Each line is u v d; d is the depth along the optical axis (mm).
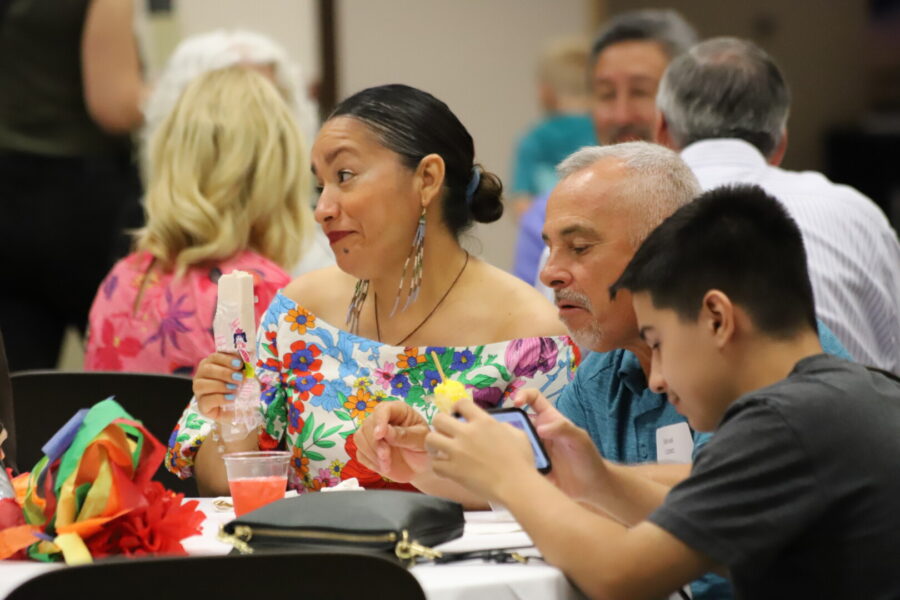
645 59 12188
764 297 5047
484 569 5156
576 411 7035
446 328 7484
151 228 9281
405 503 5523
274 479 6160
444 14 23531
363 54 22953
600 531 4910
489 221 7590
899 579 4812
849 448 4809
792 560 4918
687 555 4766
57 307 13242
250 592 4480
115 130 12938
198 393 6672
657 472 6105
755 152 9523
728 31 28672
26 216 12891
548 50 19578
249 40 11625
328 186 7215
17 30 12648
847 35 28719
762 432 4801
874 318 9531
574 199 6363
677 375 5152
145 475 5582
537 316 7461
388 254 7258
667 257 5137
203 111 9258
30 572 5207
